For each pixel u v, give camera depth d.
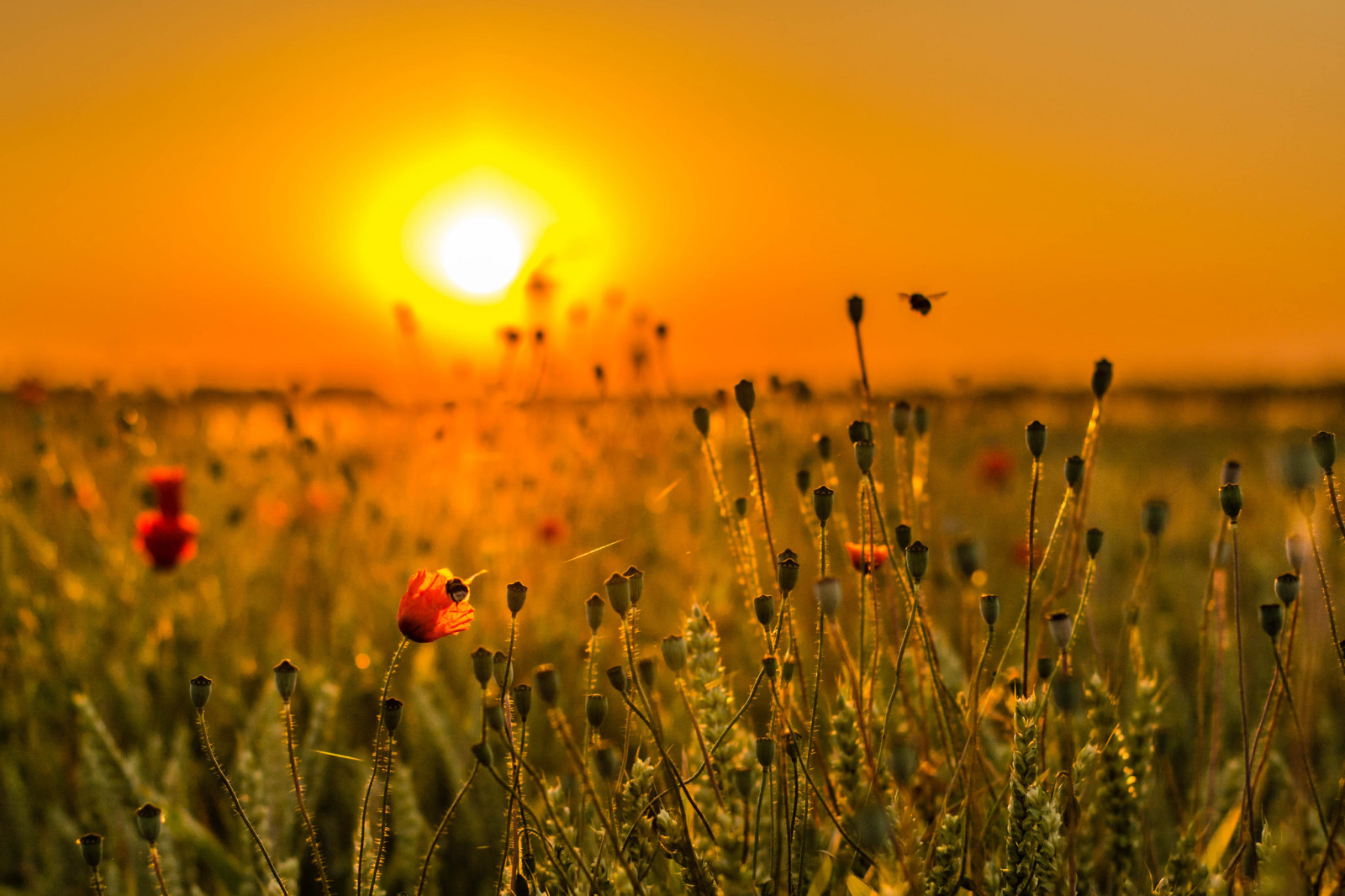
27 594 3.72
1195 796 2.01
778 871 1.52
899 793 1.63
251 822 2.19
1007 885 1.47
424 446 4.79
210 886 2.56
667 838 1.59
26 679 3.40
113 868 2.24
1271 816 1.98
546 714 3.14
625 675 1.44
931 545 3.54
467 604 1.64
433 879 2.35
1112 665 2.00
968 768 1.55
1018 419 8.31
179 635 3.78
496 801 2.67
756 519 2.37
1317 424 7.52
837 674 1.92
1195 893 1.63
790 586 1.50
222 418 5.99
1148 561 1.97
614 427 4.28
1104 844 1.78
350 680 3.56
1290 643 1.60
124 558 4.30
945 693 1.77
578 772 1.31
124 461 5.09
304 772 2.55
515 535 4.10
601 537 4.17
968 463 6.76
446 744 2.82
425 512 4.75
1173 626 3.50
